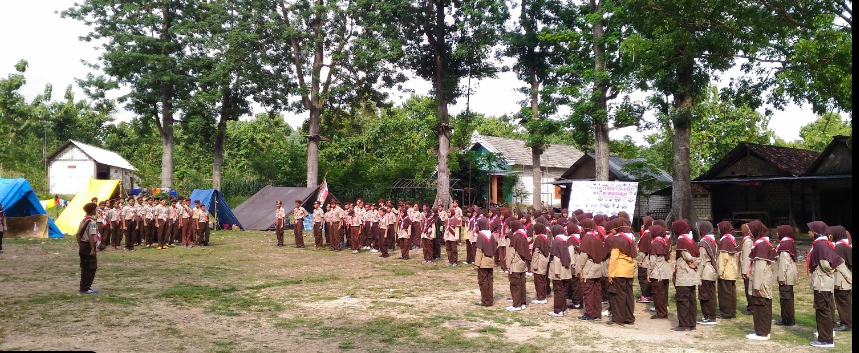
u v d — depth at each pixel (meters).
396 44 31.64
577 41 28.11
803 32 18.45
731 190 32.47
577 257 11.30
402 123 50.50
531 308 12.11
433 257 20.45
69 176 42.81
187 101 39.16
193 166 52.62
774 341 9.34
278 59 36.84
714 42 20.45
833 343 9.04
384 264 18.91
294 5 36.00
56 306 11.03
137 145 56.81
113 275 15.27
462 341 9.12
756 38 18.86
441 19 32.38
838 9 17.66
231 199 44.34
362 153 49.53
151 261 18.38
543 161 45.72
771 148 30.78
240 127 56.09
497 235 17.30
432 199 40.62
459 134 42.88
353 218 22.39
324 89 37.88
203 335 9.16
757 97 23.73
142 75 39.12
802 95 21.33
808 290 14.29
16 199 23.61
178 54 40.66
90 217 12.55
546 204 45.31
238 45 34.88
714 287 10.73
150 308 11.20
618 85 25.44
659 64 21.53
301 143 50.78
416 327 10.07
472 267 18.45
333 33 37.00
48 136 51.22
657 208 37.88
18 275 14.63
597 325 10.58
